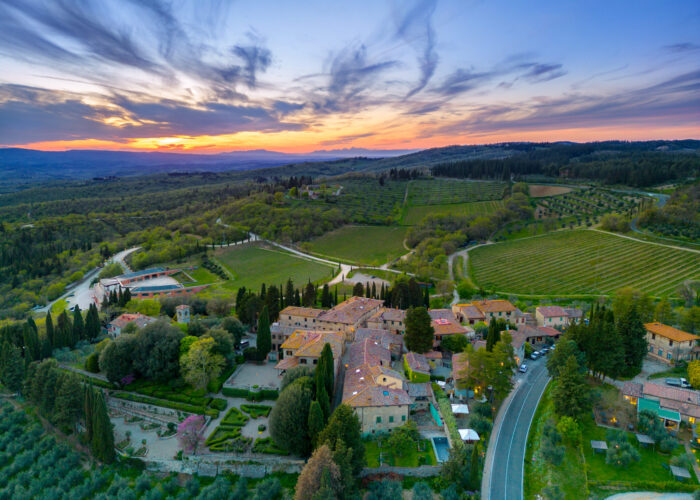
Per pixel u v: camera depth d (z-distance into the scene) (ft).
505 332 338.75
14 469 272.92
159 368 341.41
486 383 297.94
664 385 307.58
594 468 244.63
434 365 355.36
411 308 378.32
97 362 376.48
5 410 336.29
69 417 295.28
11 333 426.51
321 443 235.61
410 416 291.79
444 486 230.89
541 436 270.26
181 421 298.76
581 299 549.95
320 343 348.18
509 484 232.94
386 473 240.73
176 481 250.98
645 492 227.61
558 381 285.23
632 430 272.92
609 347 320.70
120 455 271.69
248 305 469.98
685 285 518.37
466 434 257.75
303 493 202.39
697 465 240.32
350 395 282.77
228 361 365.40
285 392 267.59
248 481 251.39
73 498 241.76
